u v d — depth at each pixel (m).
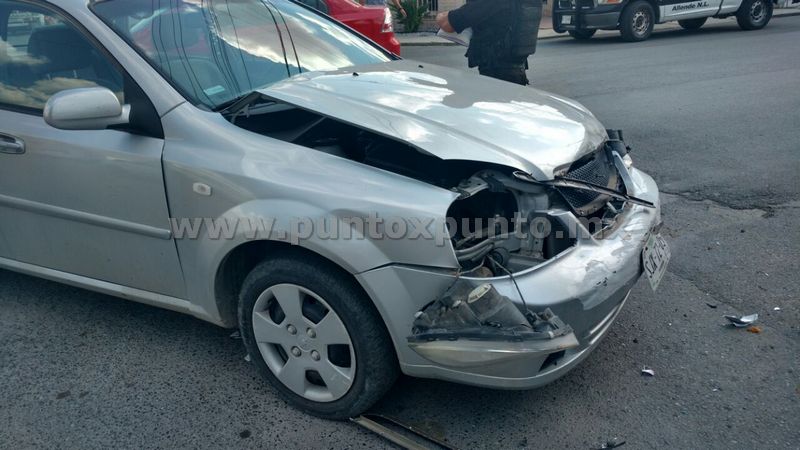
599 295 2.39
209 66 3.05
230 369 3.07
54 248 3.17
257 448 2.57
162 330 3.40
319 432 2.65
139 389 2.93
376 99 2.80
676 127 6.73
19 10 3.07
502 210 2.54
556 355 2.40
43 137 2.92
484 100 2.98
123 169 2.76
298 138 2.70
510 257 2.42
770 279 3.73
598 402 2.78
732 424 2.63
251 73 3.18
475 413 2.73
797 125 6.61
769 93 8.04
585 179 2.71
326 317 2.50
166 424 2.71
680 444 2.54
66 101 2.54
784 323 3.31
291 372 2.68
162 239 2.80
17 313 3.58
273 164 2.51
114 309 3.61
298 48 3.53
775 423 2.63
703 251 4.09
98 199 2.88
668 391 2.84
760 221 4.48
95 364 3.12
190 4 3.32
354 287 2.42
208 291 2.76
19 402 2.86
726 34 13.95
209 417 2.75
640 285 3.72
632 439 2.57
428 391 2.87
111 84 2.86
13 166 3.05
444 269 2.28
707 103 7.69
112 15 3.00
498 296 2.18
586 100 8.09
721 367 2.98
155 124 2.71
